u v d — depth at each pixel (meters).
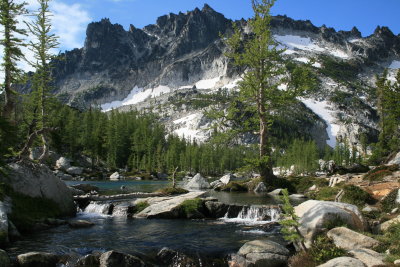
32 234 16.92
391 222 13.64
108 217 22.69
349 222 13.22
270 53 34.00
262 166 36.25
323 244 11.79
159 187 46.81
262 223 19.83
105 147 102.25
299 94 34.06
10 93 28.06
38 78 44.09
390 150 58.84
